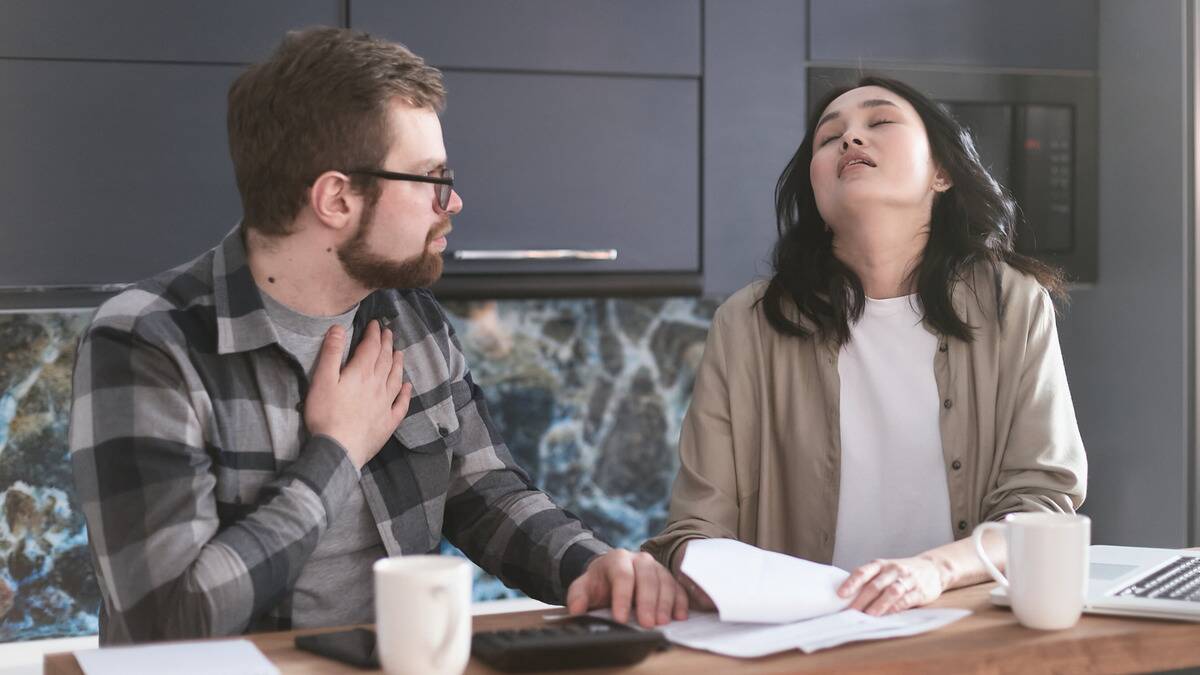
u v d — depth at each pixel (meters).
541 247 2.65
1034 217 2.91
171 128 2.44
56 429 2.82
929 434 1.64
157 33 2.42
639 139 2.70
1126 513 2.88
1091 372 2.99
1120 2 2.87
